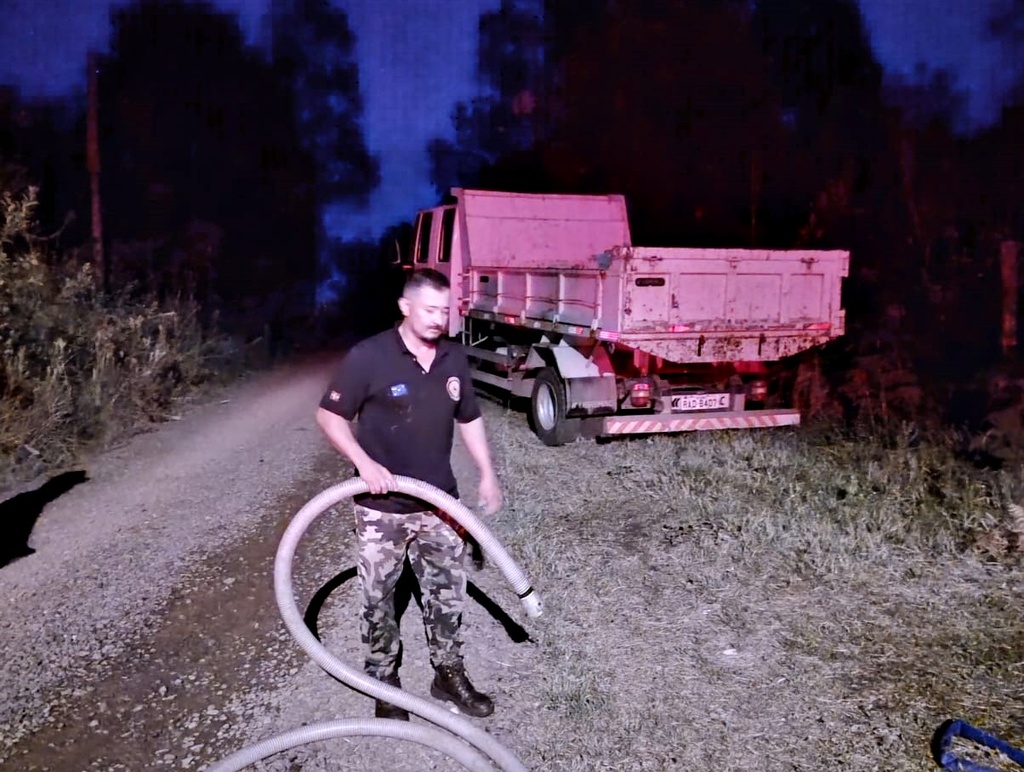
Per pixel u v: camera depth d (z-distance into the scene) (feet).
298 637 12.02
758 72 71.87
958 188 61.93
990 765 11.76
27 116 75.87
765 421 30.50
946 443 27.61
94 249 64.95
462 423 12.92
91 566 20.48
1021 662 14.20
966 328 51.08
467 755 11.41
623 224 43.62
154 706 14.24
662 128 76.38
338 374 11.98
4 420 30.53
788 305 29.37
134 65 81.51
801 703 13.41
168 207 84.89
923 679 13.89
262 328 72.28
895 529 19.79
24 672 15.49
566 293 30.91
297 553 20.67
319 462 29.50
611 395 29.73
